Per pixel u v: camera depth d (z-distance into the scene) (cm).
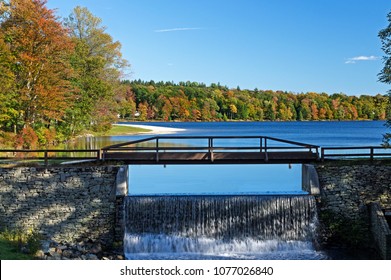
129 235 1997
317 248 2023
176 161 2180
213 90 19000
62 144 4825
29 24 3825
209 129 9750
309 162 2184
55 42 3872
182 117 16212
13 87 3662
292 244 2011
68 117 5028
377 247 1995
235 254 1948
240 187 2617
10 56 3566
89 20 6297
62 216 2050
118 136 6606
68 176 2062
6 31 3753
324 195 2095
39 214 2048
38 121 4325
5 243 1809
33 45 3825
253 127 11375
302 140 6072
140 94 16075
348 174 2112
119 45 6625
